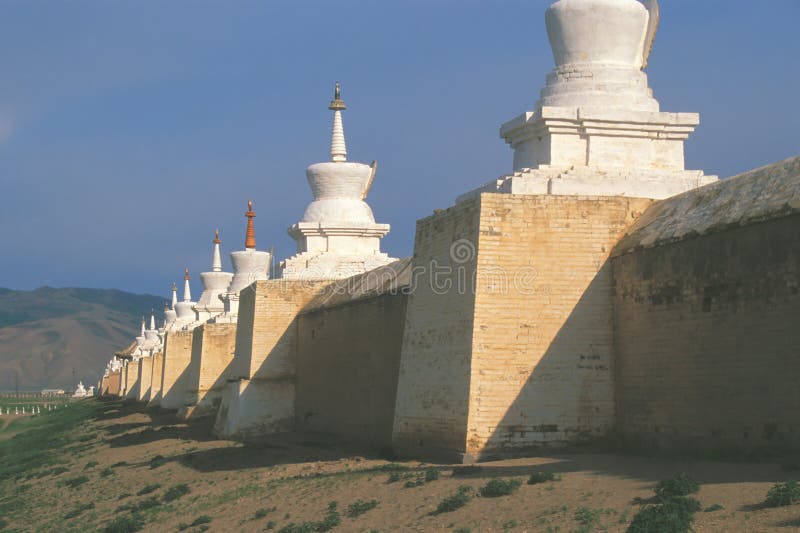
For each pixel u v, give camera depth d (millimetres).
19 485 47781
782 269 23078
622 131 32281
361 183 56906
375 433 40469
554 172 31672
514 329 29109
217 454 43156
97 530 32281
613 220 29672
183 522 29922
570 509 20484
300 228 56156
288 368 53688
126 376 129125
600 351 29203
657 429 27078
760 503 18328
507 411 28766
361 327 43250
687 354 26016
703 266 25594
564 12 33219
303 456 38906
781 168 24688
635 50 33625
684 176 32031
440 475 26719
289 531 24531
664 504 18750
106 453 54219
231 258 73000
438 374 30891
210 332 69438
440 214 32125
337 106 57500
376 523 23219
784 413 22828
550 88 33375
